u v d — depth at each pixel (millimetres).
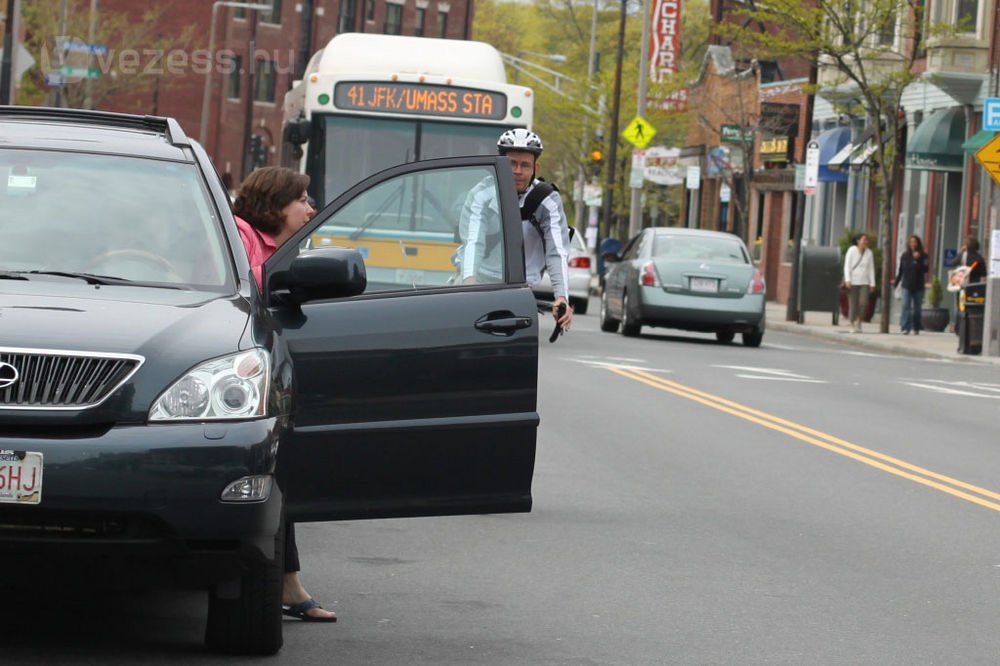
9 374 16469
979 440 42375
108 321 17109
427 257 21062
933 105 110250
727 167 139250
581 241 102375
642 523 28234
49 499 16188
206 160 20781
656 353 67125
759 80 154250
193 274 19047
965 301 78750
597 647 19469
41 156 20203
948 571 24922
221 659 17953
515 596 22281
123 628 19219
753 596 22688
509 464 20391
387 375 20031
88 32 159625
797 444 39531
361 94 58688
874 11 94000
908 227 114000
